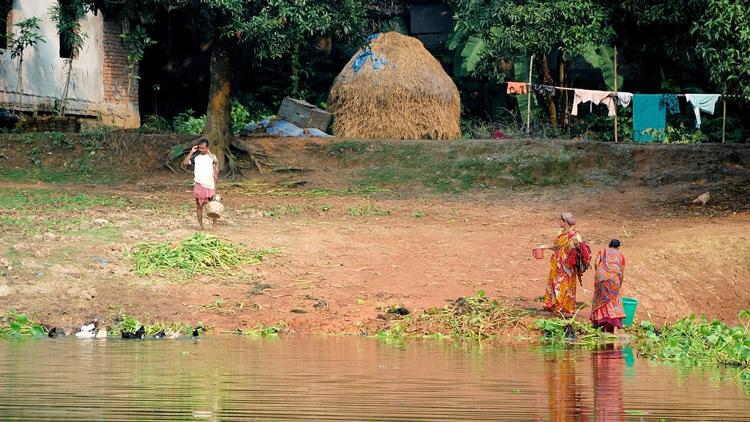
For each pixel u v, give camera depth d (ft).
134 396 59.93
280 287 106.52
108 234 119.44
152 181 175.73
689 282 120.06
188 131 219.20
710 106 196.85
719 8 146.61
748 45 143.54
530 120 226.79
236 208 148.15
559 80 228.84
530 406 59.36
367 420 53.93
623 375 74.08
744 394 66.08
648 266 120.16
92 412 54.90
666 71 238.07
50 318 94.02
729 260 126.93
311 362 75.82
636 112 201.16
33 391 61.26
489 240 129.70
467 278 112.88
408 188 171.22
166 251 111.45
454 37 233.76
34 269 103.30
